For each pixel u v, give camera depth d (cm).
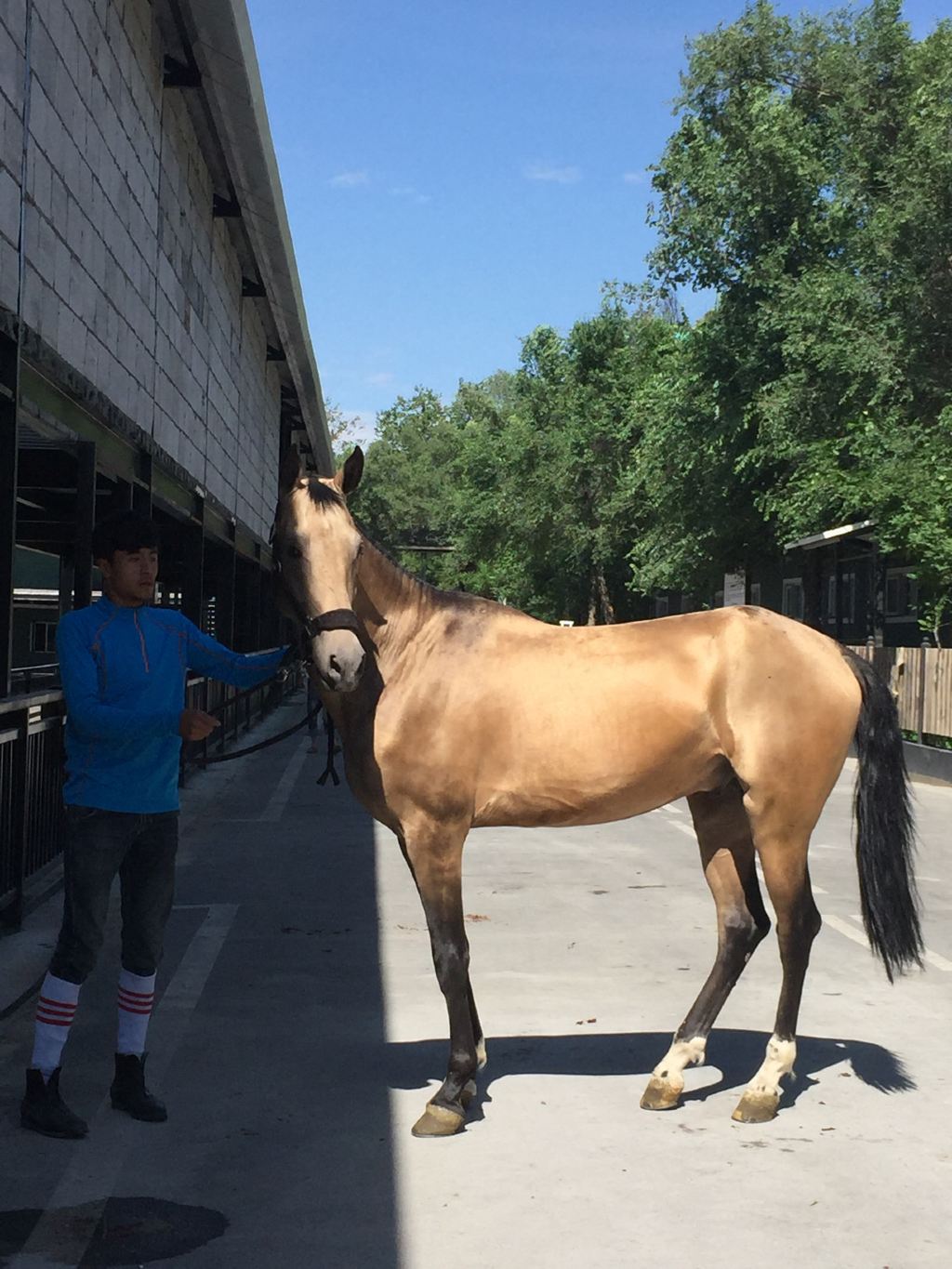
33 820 858
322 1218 396
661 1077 496
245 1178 426
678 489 2850
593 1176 429
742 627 505
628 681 490
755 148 2411
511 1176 429
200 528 1694
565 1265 365
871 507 2036
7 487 786
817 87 2544
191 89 1407
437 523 8562
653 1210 403
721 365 2569
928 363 2181
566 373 4725
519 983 675
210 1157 444
